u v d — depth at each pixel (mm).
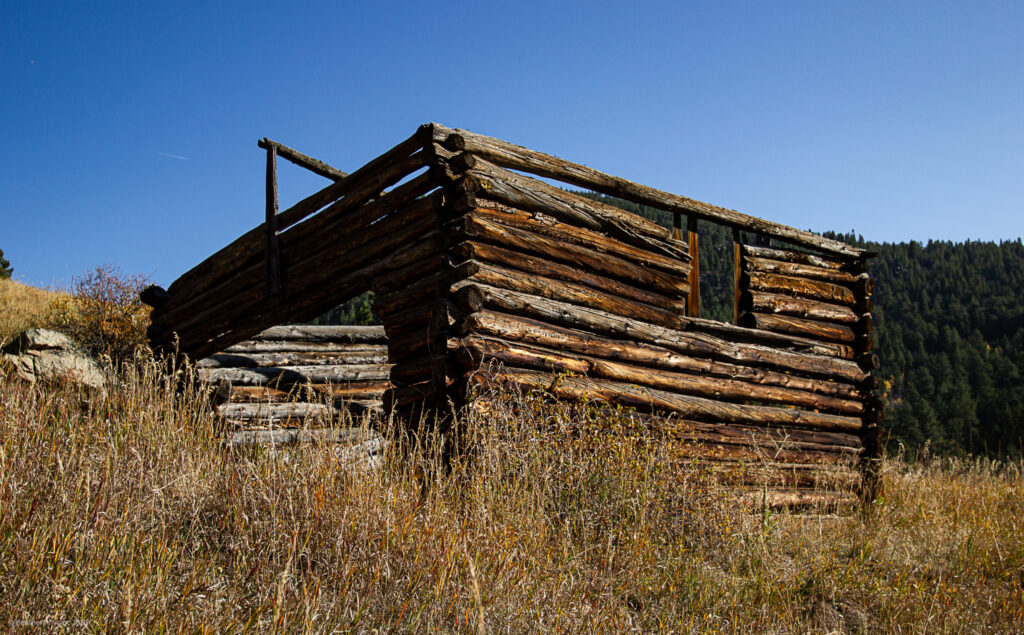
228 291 9039
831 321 9250
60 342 9766
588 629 3799
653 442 6098
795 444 8383
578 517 5031
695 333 7891
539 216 6652
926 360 133375
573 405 6176
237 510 4160
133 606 3053
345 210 7359
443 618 3586
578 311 6750
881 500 7887
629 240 7434
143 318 15273
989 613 5055
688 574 4734
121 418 4965
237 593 3484
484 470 4988
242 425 7137
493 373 5855
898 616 4871
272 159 8484
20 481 3934
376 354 10719
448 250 6098
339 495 4305
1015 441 66438
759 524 5801
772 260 8859
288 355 9977
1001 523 7137
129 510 3906
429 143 6141
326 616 3307
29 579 3184
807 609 4859
